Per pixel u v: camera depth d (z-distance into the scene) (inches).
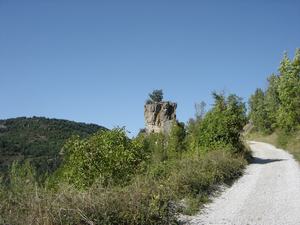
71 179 671.8
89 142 713.0
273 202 661.9
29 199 404.2
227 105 1238.3
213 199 681.0
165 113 2202.3
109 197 450.0
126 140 737.0
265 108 2586.1
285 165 1145.4
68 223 395.2
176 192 645.9
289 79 1530.5
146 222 455.8
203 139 1206.3
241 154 1202.6
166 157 1409.9
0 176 427.8
